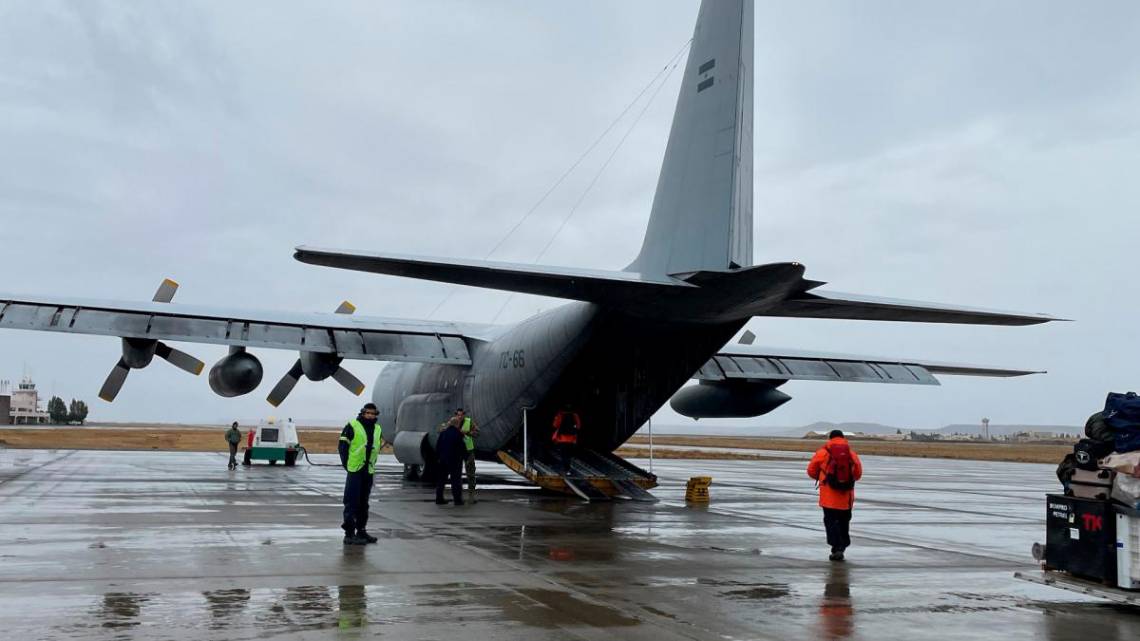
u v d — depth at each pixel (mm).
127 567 9039
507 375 19438
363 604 7434
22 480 21922
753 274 12734
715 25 15008
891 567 9938
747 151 14336
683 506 17203
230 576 8633
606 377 19406
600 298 14562
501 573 9039
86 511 14320
